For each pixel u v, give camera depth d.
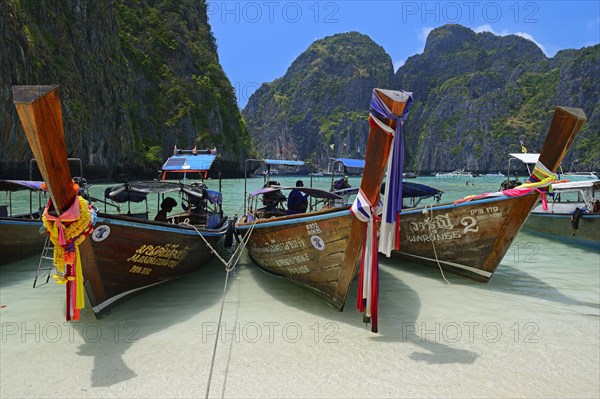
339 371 4.92
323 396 4.41
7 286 8.41
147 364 5.10
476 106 168.62
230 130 88.88
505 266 10.23
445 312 6.95
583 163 111.94
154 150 69.81
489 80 184.50
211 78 89.56
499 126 155.62
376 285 5.53
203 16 100.44
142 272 7.03
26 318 6.62
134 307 7.16
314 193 9.80
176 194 26.91
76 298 5.04
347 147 179.88
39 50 45.34
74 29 54.59
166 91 78.94
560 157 6.93
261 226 7.59
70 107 48.75
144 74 77.56
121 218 6.13
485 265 8.26
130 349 5.51
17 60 41.12
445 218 8.33
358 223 5.93
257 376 4.81
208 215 10.58
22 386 4.60
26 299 7.59
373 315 5.54
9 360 5.20
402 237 9.28
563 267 10.12
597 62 138.75
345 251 6.31
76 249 4.99
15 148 40.44
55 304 7.32
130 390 4.53
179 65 83.88
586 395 4.43
